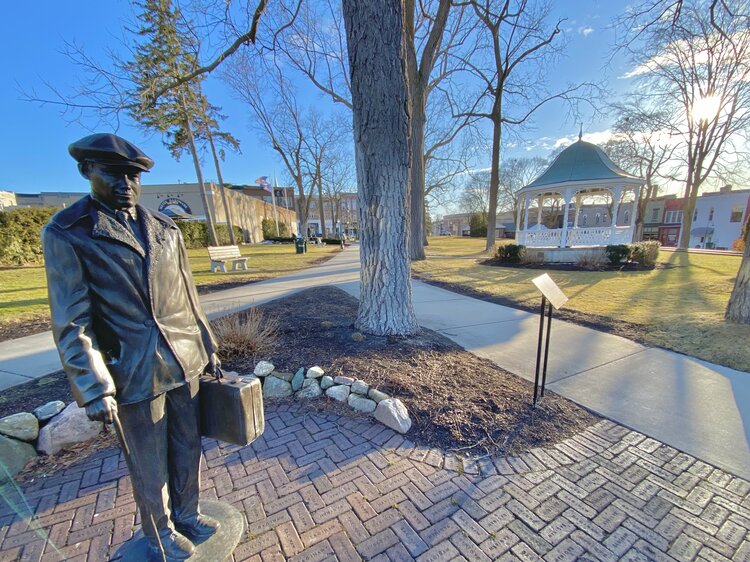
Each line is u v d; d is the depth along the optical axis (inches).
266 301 246.1
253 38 246.5
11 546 62.1
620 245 474.3
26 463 83.3
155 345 47.5
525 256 512.4
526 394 115.8
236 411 56.3
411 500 72.6
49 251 39.7
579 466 82.5
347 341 151.4
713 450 87.7
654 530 64.7
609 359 147.2
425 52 481.1
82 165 42.5
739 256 607.8
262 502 72.4
